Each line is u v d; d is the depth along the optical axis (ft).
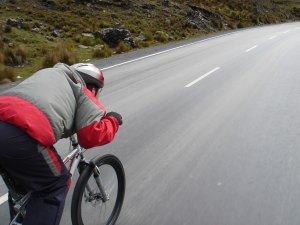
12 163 8.59
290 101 26.71
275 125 21.77
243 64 43.11
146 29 79.82
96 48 59.31
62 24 73.05
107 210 12.05
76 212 10.30
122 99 28.32
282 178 15.39
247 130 21.04
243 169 16.24
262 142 19.25
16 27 62.90
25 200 9.27
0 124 8.38
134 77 36.73
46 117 8.61
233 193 14.25
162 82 34.24
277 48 56.34
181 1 110.83
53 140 8.74
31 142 8.47
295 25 116.67
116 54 57.06
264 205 13.41
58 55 47.24
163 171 16.19
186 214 12.94
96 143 9.50
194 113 24.54
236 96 28.63
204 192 14.35
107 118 9.91
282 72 37.65
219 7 130.93
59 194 9.27
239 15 123.75
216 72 38.63
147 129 21.59
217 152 18.11
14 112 8.43
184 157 17.62
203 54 52.16
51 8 83.71
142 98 28.58
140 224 12.42
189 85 32.83
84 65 10.56
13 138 8.32
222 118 23.34
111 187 12.00
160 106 26.32
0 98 8.85
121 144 19.38
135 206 13.44
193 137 20.21
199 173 15.93
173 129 21.54
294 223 12.36
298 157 17.42
